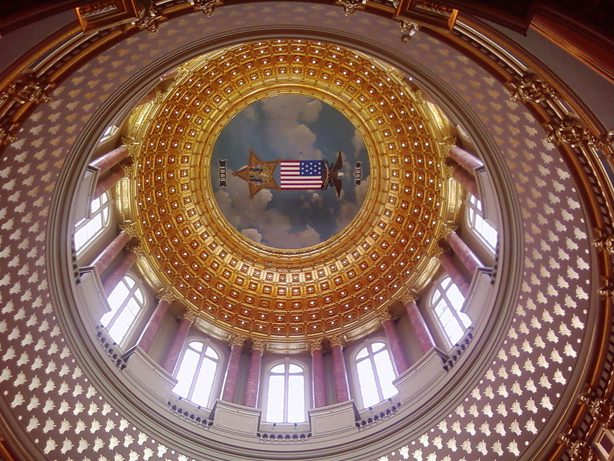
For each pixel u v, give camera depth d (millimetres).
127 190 26734
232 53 27734
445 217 26703
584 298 15523
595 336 15188
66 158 17094
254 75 29156
